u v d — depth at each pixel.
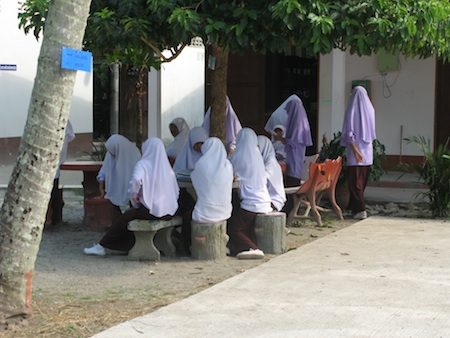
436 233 13.62
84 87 30.19
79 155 29.77
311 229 14.33
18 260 7.86
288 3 9.55
